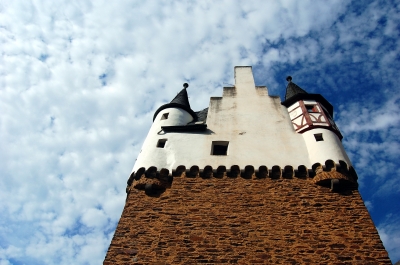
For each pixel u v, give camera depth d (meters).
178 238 13.52
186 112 21.67
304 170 16.17
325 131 17.77
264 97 21.55
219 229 13.77
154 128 20.20
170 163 17.08
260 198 14.99
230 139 18.38
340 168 15.68
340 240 13.02
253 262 12.45
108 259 12.88
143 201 15.34
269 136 18.34
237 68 24.53
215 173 16.39
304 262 12.33
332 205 14.45
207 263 12.52
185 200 15.16
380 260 12.21
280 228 13.65
